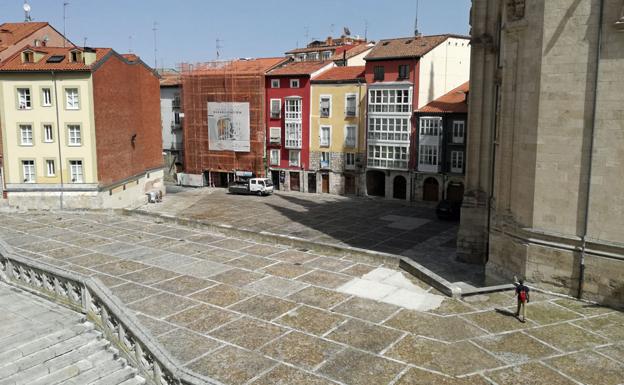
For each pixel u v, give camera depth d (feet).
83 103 163.12
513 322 64.64
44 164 166.61
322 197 225.97
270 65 249.34
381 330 62.75
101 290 59.11
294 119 236.02
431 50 205.26
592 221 70.18
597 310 68.18
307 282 79.82
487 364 54.70
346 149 225.56
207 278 82.43
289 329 63.36
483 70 103.76
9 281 73.92
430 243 139.74
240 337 61.36
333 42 302.25
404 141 207.21
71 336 57.26
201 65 258.78
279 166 245.45
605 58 67.21
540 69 72.28
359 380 51.75
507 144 82.64
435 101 207.00
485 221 109.29
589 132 69.26
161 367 49.14
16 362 51.47
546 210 73.72
